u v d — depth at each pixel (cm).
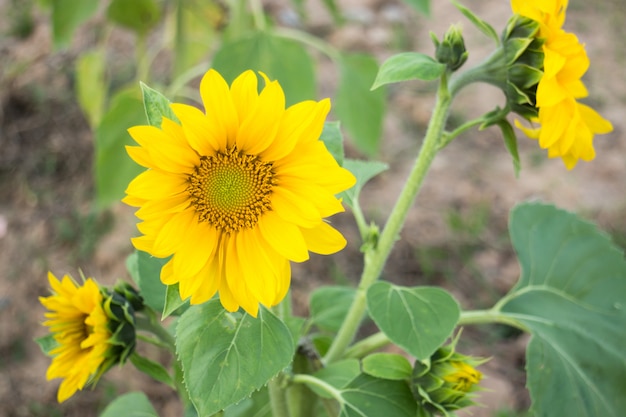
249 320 54
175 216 52
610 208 141
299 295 128
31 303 132
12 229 143
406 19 194
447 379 59
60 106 163
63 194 149
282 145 51
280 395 62
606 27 190
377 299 59
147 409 73
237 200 52
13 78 166
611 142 157
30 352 126
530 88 58
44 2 137
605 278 73
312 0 198
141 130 50
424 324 58
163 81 167
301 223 51
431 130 62
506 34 59
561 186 147
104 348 59
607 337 71
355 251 136
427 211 142
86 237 139
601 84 171
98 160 113
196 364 53
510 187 147
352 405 59
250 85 51
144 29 136
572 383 68
